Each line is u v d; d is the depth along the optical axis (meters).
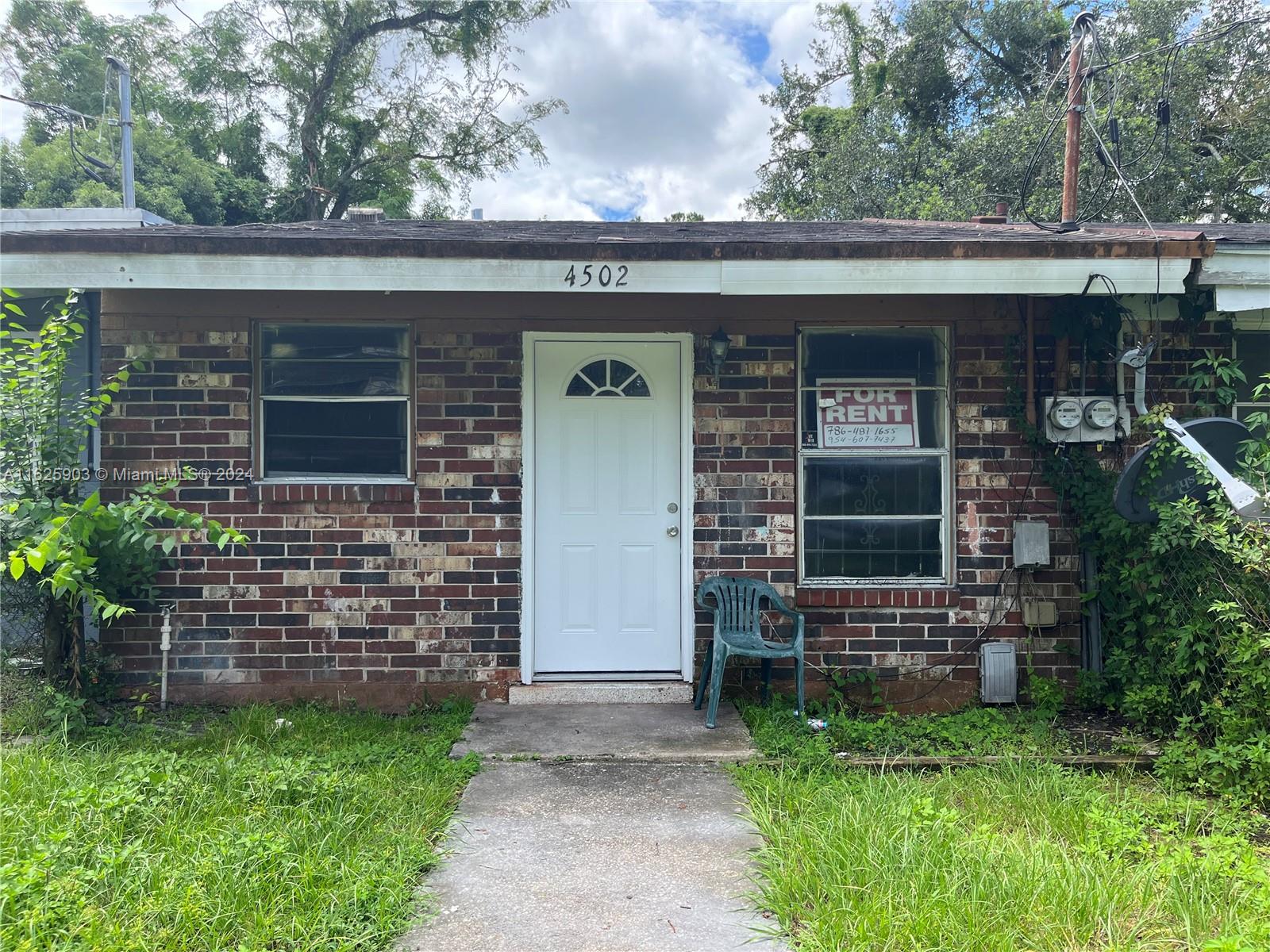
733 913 3.43
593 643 6.28
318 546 6.05
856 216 20.88
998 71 22.89
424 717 5.77
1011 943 3.03
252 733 5.25
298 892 3.30
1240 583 4.72
